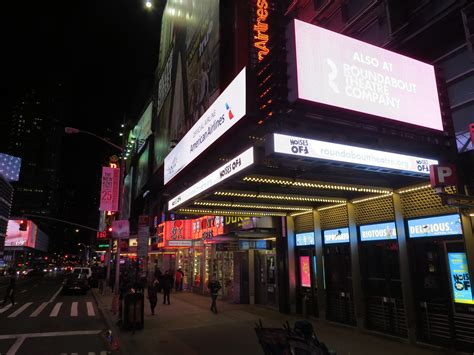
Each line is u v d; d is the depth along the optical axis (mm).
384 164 8539
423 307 10258
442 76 10461
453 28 10227
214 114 10633
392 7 11812
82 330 14133
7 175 142250
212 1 27844
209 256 25906
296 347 5289
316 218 14516
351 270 12859
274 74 8188
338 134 8336
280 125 7773
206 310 18000
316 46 8461
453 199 8312
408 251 10703
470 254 9008
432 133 9742
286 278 15992
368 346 10234
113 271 36250
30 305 22562
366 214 12375
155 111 54500
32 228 122562
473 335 9023
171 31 45312
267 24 19234
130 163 78500
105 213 65625
